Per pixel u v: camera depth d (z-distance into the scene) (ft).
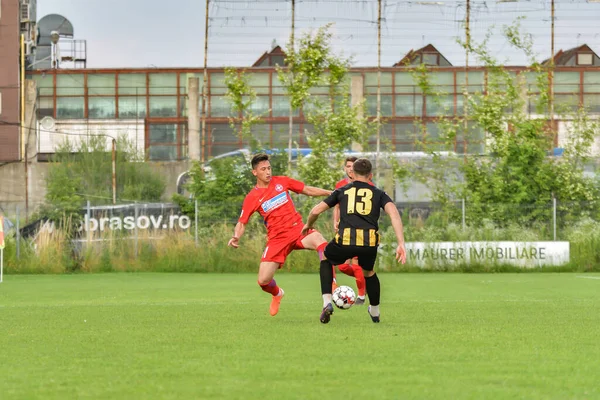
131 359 52.75
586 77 432.66
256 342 60.54
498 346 57.88
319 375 46.16
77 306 99.19
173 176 398.01
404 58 277.44
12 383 44.52
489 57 259.80
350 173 102.99
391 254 198.70
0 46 420.36
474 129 266.57
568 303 100.12
